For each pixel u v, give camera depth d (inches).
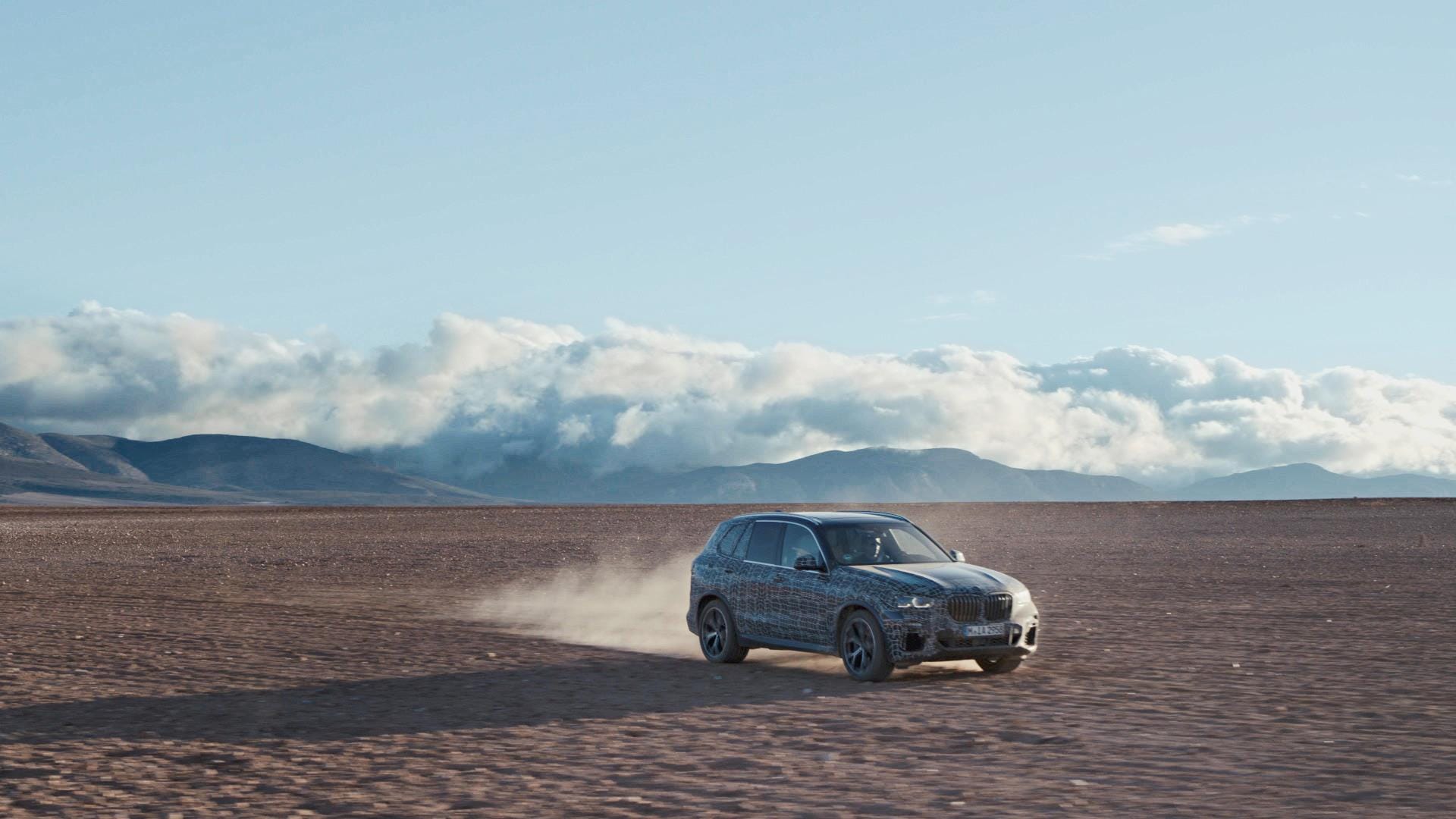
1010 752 388.8
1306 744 393.7
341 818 320.5
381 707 495.5
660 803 330.0
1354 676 535.2
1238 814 307.0
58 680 567.5
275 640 725.3
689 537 2197.3
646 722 457.1
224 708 495.2
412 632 773.3
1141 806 317.1
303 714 478.9
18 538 2320.4
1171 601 895.1
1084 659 603.2
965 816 310.5
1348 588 980.6
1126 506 3688.5
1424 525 2217.0
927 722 446.0
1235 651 621.9
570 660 644.7
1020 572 1221.7
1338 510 2962.6
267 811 328.8
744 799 333.4
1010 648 554.6
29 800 343.9
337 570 1371.8
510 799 338.3
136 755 405.7
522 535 2279.8
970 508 3649.1
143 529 2704.2
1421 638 667.4
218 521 3233.3
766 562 625.3
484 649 685.9
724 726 445.7
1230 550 1567.4
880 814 313.9
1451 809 308.8
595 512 3700.8
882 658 547.5
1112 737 409.4
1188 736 410.0
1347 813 306.5
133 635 751.1
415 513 3774.6
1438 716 439.8
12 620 842.8
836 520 618.2
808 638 588.7
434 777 367.9
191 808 333.4
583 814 319.3
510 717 469.7
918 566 580.4
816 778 356.8
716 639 642.2
